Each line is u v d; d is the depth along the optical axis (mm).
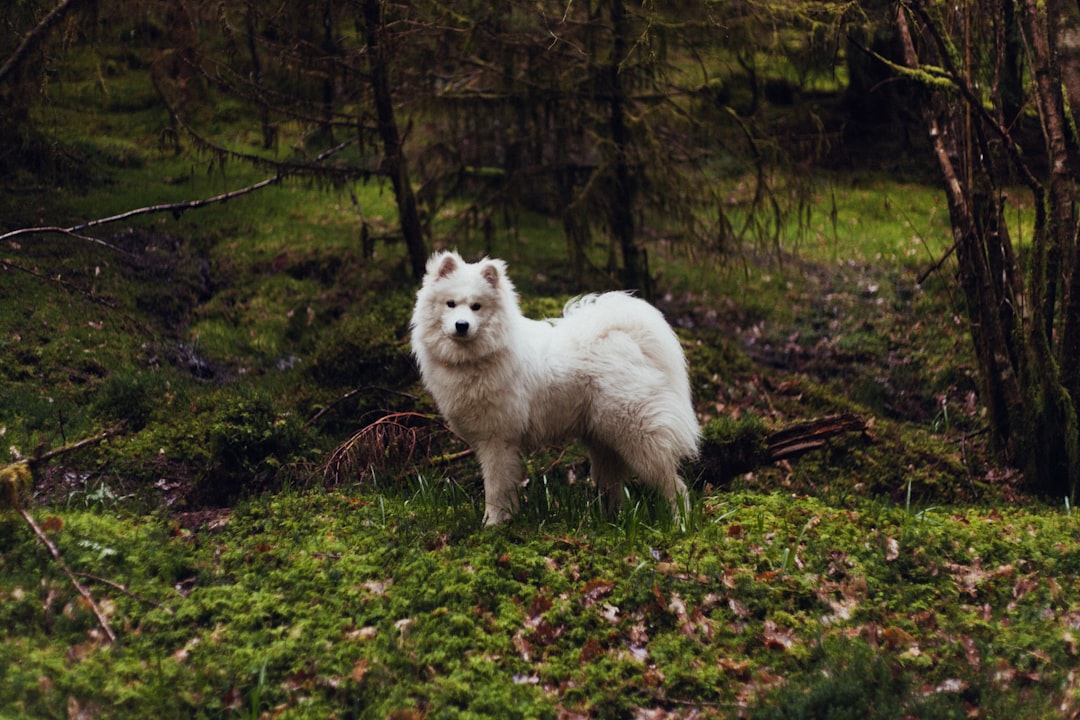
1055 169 6914
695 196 9984
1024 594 4746
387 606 4543
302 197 12531
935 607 4672
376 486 6266
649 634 4461
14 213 10328
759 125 9695
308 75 9211
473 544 5164
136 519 5484
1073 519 5840
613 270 10344
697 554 5016
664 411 5711
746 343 9922
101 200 11367
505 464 5727
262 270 10547
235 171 13023
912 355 9641
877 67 13320
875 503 6320
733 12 8875
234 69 8938
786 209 10031
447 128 10516
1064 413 7195
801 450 6750
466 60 9773
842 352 9750
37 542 4652
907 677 4020
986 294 7508
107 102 14195
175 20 8203
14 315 8281
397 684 3990
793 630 4453
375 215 12023
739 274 11133
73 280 9320
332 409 7742
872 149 14430
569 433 5992
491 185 10750
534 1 8930
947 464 7770
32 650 3896
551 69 9711
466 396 5570
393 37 8711
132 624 4270
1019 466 7625
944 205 13016
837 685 3906
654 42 8539
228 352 9133
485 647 4270
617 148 9805
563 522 5508
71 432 6738
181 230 11109
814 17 8883
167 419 7133
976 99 6848
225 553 5062
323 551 5051
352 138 10008
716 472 6742
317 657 4105
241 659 4070
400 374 8211
